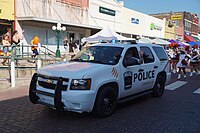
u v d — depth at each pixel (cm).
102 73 525
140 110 618
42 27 2012
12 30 1730
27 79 974
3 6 1647
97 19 2533
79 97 478
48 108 607
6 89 848
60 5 2103
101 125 495
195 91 897
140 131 470
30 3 1831
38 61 1066
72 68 525
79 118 534
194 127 500
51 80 504
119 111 602
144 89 701
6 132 448
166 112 604
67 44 2208
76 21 2283
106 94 535
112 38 1661
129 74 614
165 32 4262
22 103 657
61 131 456
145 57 708
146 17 3475
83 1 2344
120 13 2875
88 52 648
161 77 787
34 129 464
